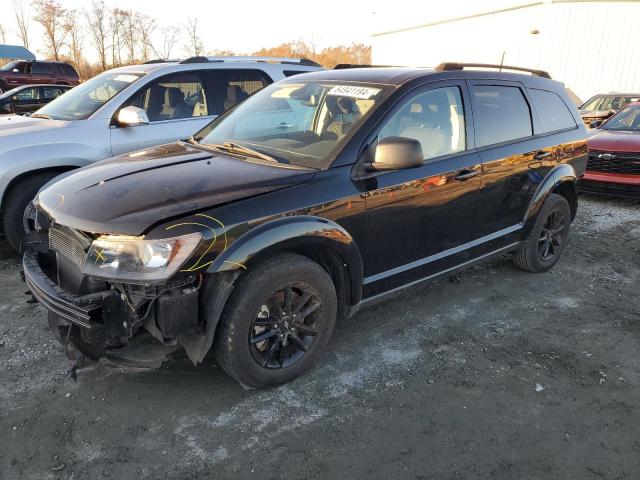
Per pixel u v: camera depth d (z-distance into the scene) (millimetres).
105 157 5301
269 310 2969
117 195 2809
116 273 2520
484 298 4441
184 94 5992
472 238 4113
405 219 3484
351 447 2664
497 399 3080
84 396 2988
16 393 2992
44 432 2697
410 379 3248
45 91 13516
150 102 5719
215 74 6215
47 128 5125
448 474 2504
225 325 2777
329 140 3338
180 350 2938
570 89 19984
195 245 2541
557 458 2627
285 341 3076
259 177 2992
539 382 3264
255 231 2744
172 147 3859
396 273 3586
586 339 3814
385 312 4117
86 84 6230
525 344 3713
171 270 2492
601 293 4645
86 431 2715
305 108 3748
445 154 3752
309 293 3066
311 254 3232
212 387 3105
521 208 4512
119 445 2629
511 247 4570
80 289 2734
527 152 4387
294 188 2957
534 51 20516
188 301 2609
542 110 4746
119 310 2625
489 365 3430
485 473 2516
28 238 3260
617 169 7660
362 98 3529
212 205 2689
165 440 2672
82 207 2760
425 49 26109
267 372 3012
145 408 2904
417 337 3752
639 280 4984
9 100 12773
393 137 3109
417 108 3590
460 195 3818
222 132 4008
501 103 4289
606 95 14750
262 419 2848
